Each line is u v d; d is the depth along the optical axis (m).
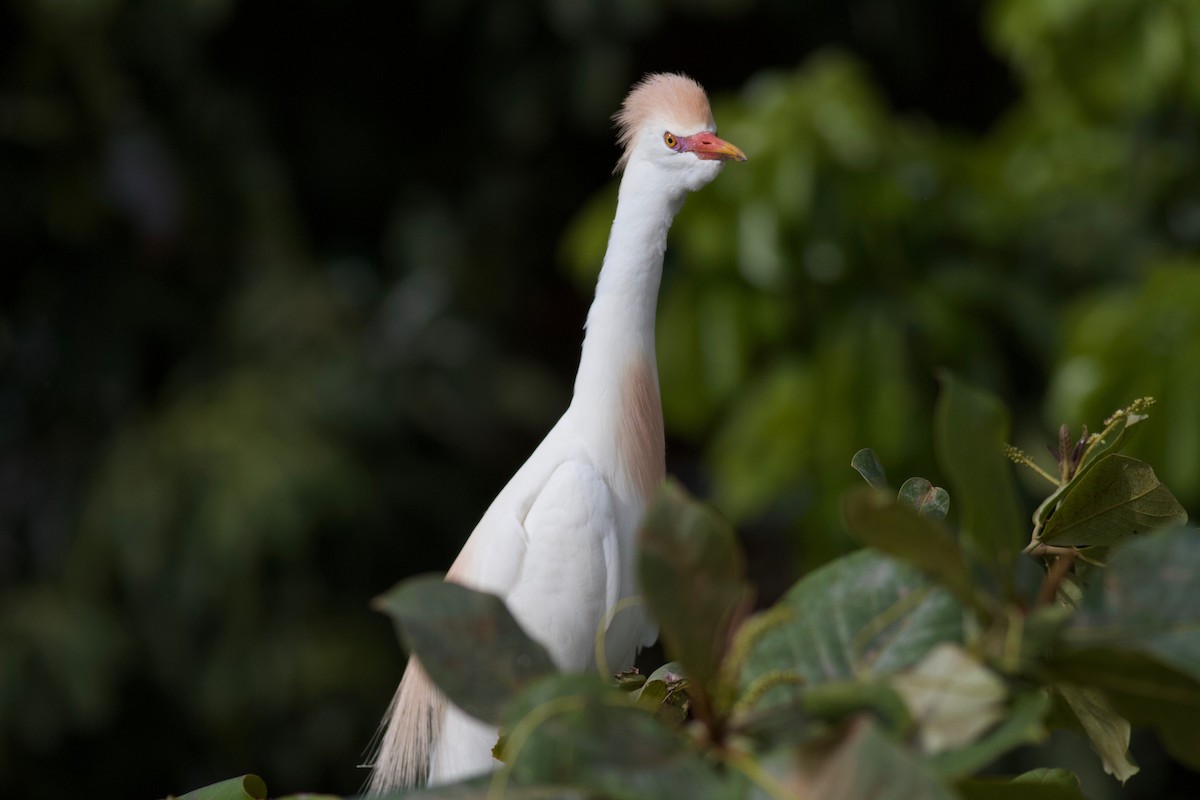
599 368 5.03
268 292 13.62
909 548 1.51
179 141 13.81
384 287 14.77
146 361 14.34
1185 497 8.08
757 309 8.49
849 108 8.80
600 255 9.48
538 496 4.96
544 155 15.16
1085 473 2.06
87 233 13.83
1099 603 1.57
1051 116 10.84
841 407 8.33
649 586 1.54
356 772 12.73
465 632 1.64
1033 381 9.72
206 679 12.35
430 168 15.24
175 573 12.30
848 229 8.54
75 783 13.06
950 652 1.54
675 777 1.42
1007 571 1.56
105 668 12.22
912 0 14.10
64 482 13.59
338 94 15.10
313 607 12.60
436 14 13.65
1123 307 8.50
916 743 1.47
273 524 12.07
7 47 13.60
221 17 13.00
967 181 9.59
